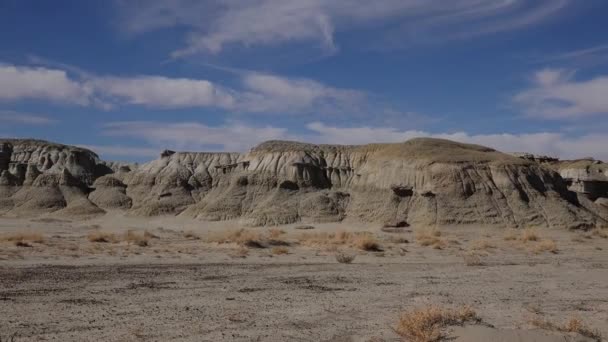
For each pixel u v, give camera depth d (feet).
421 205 272.51
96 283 72.43
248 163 380.78
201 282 76.23
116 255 110.42
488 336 41.86
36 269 84.64
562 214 256.11
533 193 272.92
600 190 401.29
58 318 51.01
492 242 175.73
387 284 77.46
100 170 510.99
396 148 323.98
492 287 76.18
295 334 46.83
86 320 50.55
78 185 433.07
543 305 62.34
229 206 331.77
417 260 114.62
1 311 53.11
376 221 277.03
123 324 49.37
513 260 116.88
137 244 140.46
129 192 422.41
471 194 270.26
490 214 257.34
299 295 66.95
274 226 290.97
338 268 96.48
